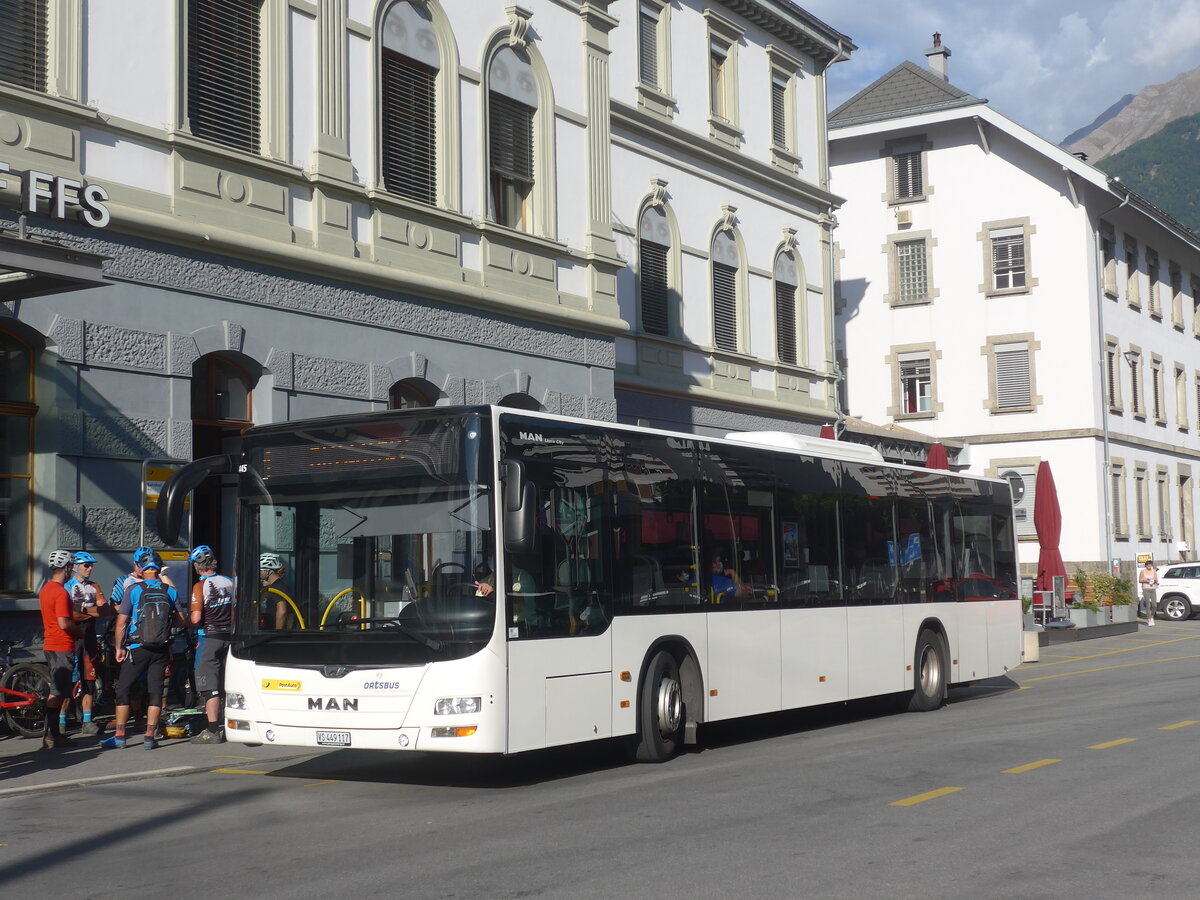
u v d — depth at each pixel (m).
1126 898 7.21
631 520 12.88
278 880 7.99
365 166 18.67
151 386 15.64
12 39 14.59
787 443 15.86
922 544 18.17
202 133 16.58
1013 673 24.69
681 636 13.35
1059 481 46.78
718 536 14.15
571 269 22.36
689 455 13.87
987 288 48.19
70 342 14.78
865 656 16.53
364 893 7.57
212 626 14.42
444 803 10.80
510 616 11.23
